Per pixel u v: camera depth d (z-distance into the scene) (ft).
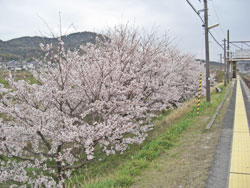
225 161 17.01
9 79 22.13
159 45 38.29
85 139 23.00
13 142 22.44
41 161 23.44
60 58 23.91
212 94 64.59
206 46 43.60
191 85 64.64
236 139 22.26
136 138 28.04
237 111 38.06
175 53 55.26
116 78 27.50
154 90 35.58
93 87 25.95
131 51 31.60
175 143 22.57
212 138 23.18
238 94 65.87
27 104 22.88
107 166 25.55
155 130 33.76
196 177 14.79
